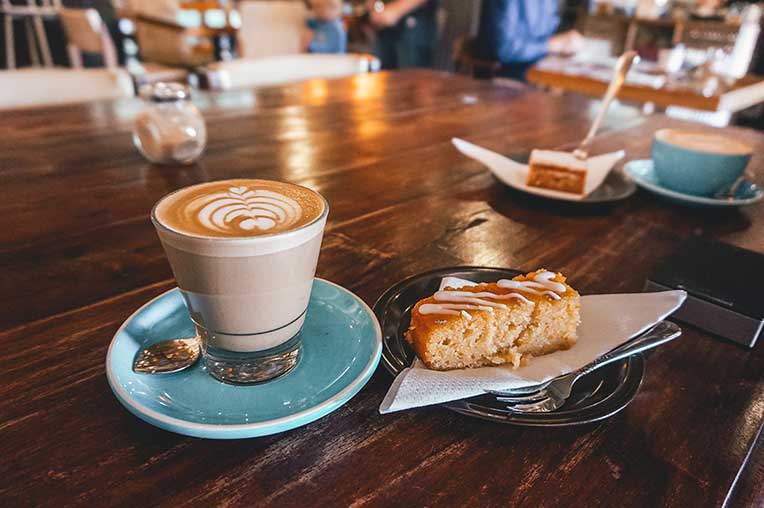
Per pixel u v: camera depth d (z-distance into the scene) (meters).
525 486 0.33
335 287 0.50
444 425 0.38
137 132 0.89
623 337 0.44
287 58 1.76
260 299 0.37
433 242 0.67
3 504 0.30
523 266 0.62
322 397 0.37
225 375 0.39
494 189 0.87
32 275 0.55
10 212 0.70
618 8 4.78
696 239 0.63
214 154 0.97
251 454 0.34
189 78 1.77
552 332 0.43
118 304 0.51
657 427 0.38
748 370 0.46
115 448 0.34
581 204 0.78
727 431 0.39
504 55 2.67
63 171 0.85
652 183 0.88
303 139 1.07
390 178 0.89
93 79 1.42
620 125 1.32
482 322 0.41
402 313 0.49
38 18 3.51
